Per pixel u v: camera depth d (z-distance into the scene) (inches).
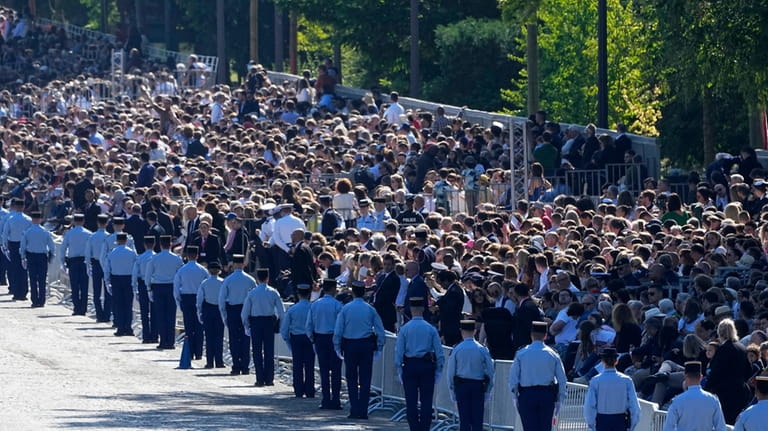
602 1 3474.4
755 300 1813.5
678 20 2967.5
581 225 2377.0
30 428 1720.0
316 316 2023.9
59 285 3078.2
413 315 1818.4
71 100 5103.3
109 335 2662.4
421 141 3503.9
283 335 2124.8
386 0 5757.9
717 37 2915.8
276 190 2864.2
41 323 2763.3
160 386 2153.1
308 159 3272.6
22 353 2413.9
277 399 2092.8
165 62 5846.5
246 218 2672.2
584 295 1957.4
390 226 2361.0
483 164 3223.4
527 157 2982.3
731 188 2549.2
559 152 3125.0
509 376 1694.1
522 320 1892.2
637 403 1533.0
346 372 1953.7
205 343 2465.6
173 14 7819.9
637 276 2017.7
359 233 2412.6
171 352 2524.6
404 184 3029.0
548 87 5128.0
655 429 1539.1
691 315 1791.3
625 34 4795.8
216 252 2571.4
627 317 1815.9
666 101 4576.8
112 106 4451.3
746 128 4409.5
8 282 3174.2
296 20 6569.9
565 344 1891.0
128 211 2800.2
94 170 3287.4
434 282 2079.2
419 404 1971.0
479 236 2418.8
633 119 4945.9
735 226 2208.4
